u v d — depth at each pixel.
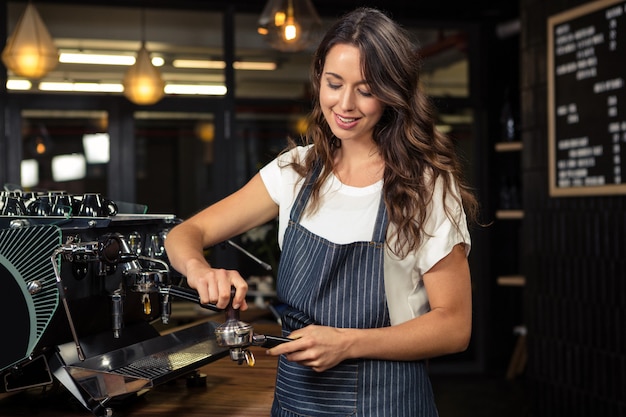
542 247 4.68
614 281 4.02
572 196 4.37
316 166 1.54
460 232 1.44
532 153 4.79
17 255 1.56
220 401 1.81
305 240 1.50
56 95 5.62
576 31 4.32
